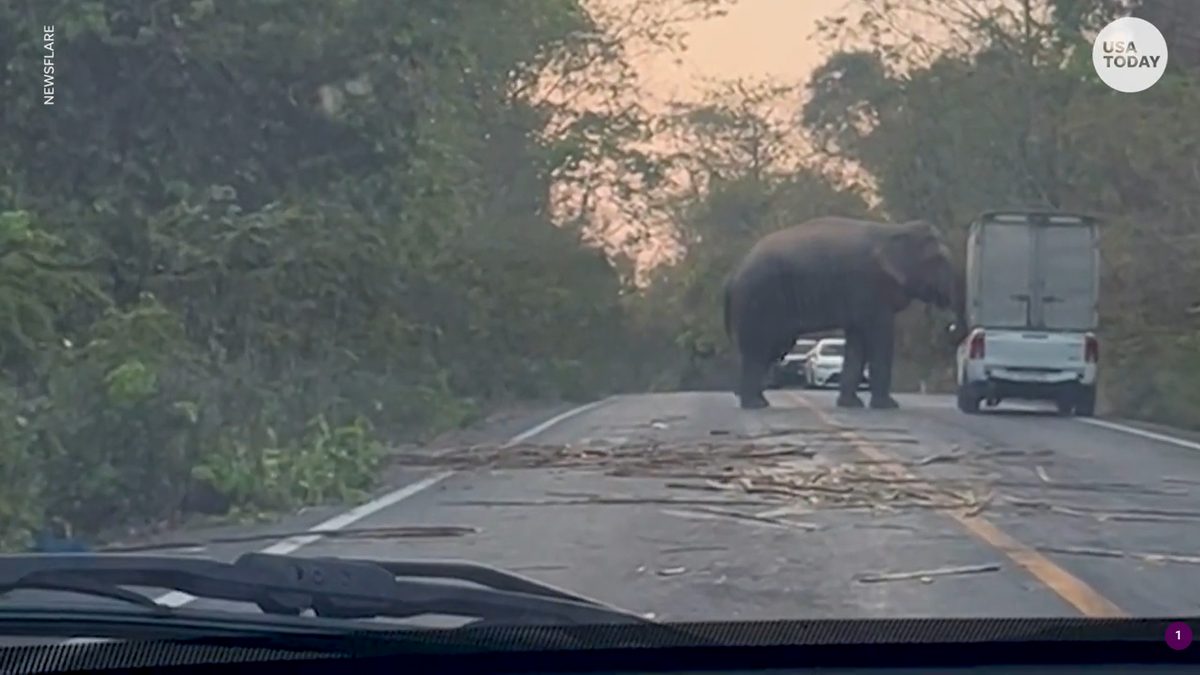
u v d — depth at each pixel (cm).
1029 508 1106
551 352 2570
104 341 1296
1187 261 2862
